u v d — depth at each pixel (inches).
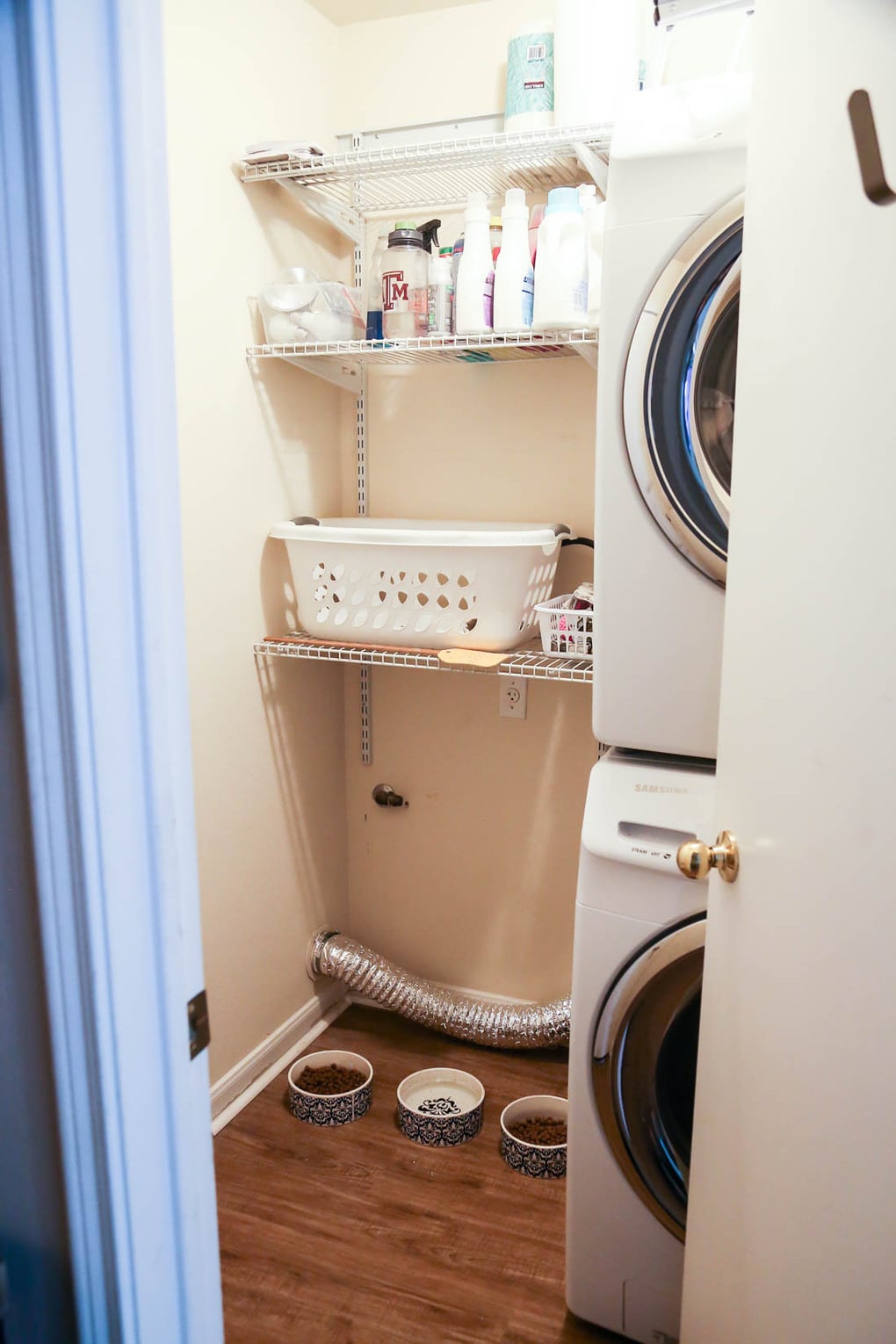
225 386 73.1
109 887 22.7
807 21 27.7
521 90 71.1
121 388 21.7
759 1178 32.3
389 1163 72.0
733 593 37.6
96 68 20.5
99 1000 22.9
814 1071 27.0
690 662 54.6
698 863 37.3
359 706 93.3
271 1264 62.1
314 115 82.6
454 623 73.6
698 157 48.9
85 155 20.5
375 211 86.1
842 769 24.6
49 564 21.4
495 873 90.7
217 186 70.6
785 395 29.4
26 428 21.1
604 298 52.2
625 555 54.6
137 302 21.6
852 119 23.5
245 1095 79.7
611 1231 55.1
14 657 22.5
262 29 74.2
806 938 27.5
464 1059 86.2
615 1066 53.1
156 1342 25.2
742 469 35.8
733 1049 36.0
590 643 68.5
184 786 24.3
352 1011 94.9
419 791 92.4
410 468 88.5
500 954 91.8
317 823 90.5
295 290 73.1
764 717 31.8
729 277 49.4
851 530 23.9
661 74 63.7
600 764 57.9
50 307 20.4
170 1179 25.1
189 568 70.5
